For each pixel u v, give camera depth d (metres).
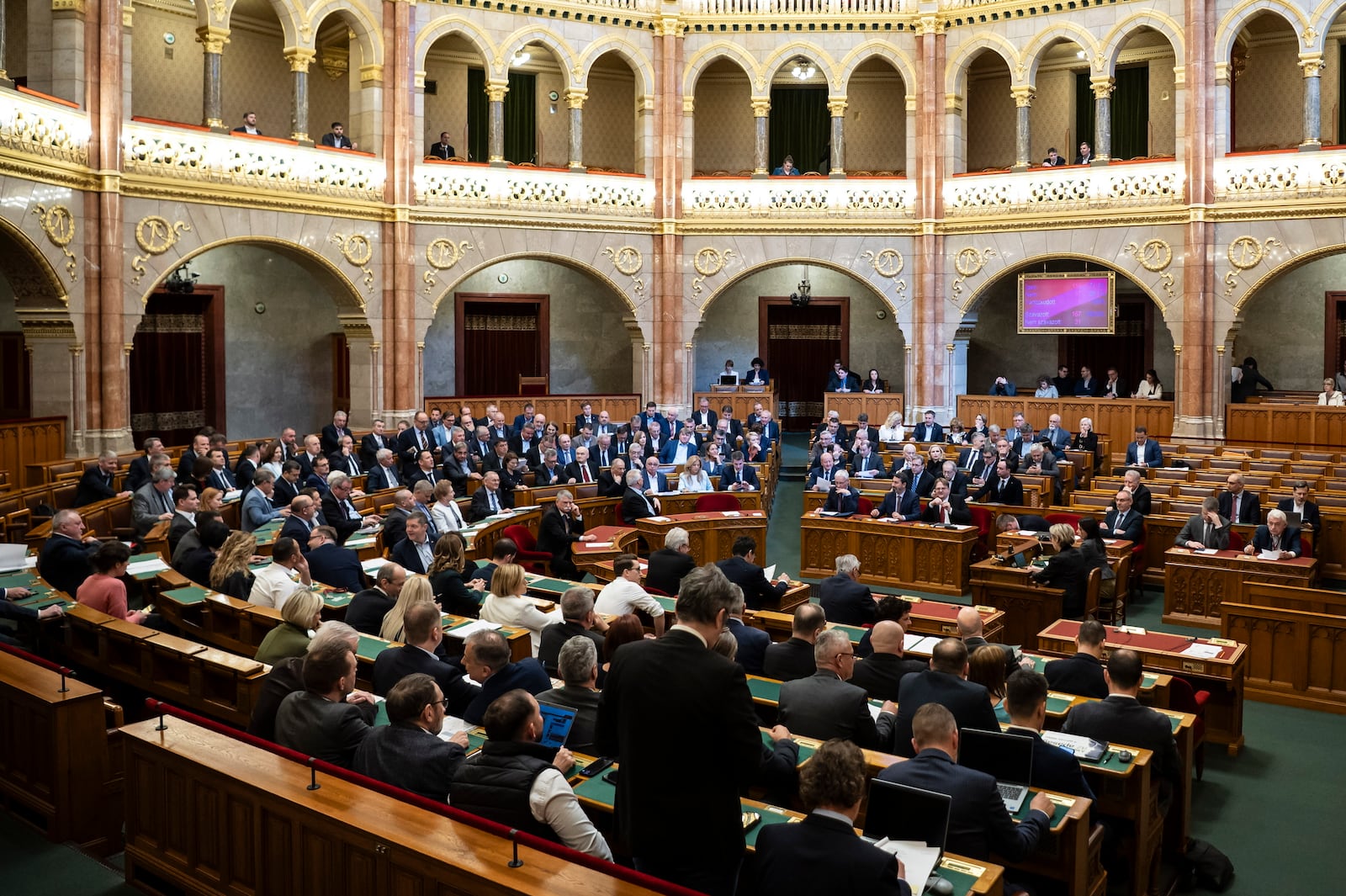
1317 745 10.33
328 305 26.69
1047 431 21.77
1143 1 23.12
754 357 30.88
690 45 25.64
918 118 25.33
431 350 28.12
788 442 28.80
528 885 4.55
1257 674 11.56
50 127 17.78
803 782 4.67
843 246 25.69
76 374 18.66
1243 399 24.19
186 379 24.42
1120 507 15.55
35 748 6.84
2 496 13.86
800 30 25.47
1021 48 24.39
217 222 20.69
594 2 24.73
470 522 16.17
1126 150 27.47
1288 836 8.52
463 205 23.92
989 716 6.88
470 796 5.41
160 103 23.67
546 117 28.81
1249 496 15.63
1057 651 10.40
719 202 25.73
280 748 5.91
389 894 5.00
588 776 6.21
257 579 9.77
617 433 21.23
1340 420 21.72
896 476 16.67
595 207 25.09
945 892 5.01
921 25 25.14
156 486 14.08
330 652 6.28
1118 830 7.23
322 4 22.08
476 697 7.12
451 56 27.64
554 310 29.48
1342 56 25.59
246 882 5.65
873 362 30.47
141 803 6.21
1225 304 22.84
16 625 9.65
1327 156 21.78
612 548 14.35
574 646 6.65
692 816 4.63
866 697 7.07
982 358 29.86
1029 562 13.99
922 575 15.89
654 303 25.78
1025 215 24.41
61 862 6.47
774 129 29.88
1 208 16.86
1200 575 13.79
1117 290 28.11
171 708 6.32
